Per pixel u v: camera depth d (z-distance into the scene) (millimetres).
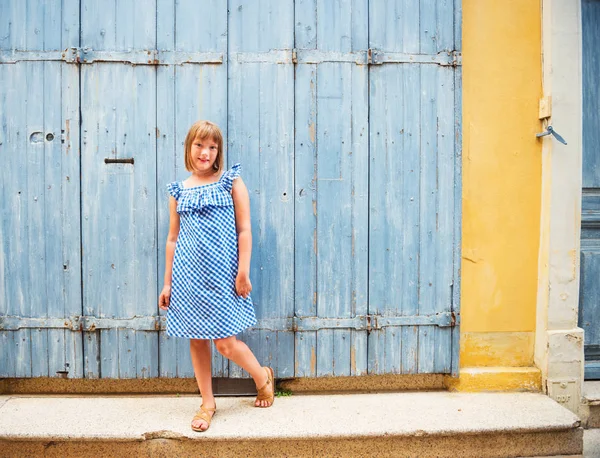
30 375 2531
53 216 2486
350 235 2551
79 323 2508
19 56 2441
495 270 2637
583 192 2684
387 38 2520
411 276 2580
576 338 2576
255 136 2502
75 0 2438
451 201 2568
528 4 2578
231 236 2238
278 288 2549
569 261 2572
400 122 2539
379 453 2258
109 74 2461
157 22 2459
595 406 2596
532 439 2303
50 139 2467
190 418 2326
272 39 2488
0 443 2195
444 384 2682
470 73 2578
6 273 2498
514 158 2607
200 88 2479
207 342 2336
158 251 2514
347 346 2584
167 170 2492
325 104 2514
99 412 2377
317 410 2412
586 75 2650
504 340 2666
